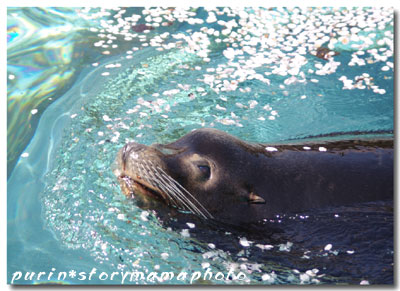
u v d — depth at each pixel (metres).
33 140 2.65
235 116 2.71
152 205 2.42
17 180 2.54
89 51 2.97
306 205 2.39
